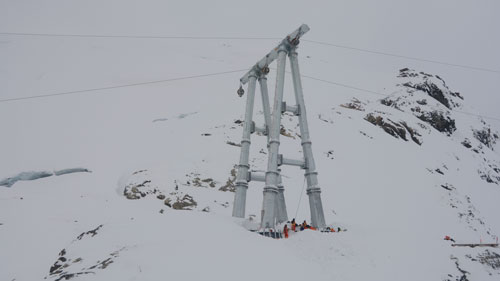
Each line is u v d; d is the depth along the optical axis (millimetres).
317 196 14195
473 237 31031
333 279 8297
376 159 41875
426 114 69250
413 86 87438
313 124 48375
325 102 72312
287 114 49344
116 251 8891
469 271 10133
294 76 16109
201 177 28484
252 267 8086
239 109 52406
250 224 13492
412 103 73188
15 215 20281
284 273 8109
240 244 9602
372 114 58594
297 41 15680
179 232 9930
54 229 18172
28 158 33438
